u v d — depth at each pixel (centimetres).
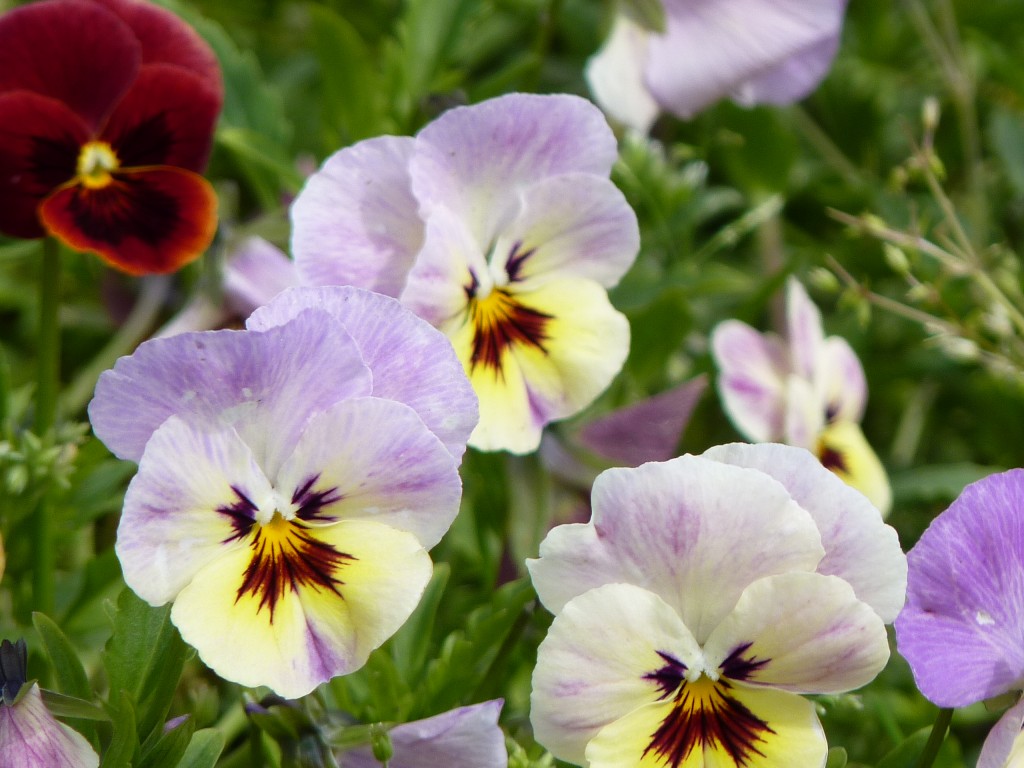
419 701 52
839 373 63
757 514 46
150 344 45
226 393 45
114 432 45
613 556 46
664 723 46
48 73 53
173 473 45
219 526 46
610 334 52
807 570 46
